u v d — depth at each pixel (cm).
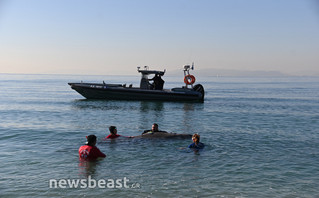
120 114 2359
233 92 6569
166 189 694
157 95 3431
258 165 898
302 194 672
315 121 2030
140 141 1174
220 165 892
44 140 1262
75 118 2089
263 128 1692
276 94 5816
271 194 670
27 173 802
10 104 3150
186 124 1859
